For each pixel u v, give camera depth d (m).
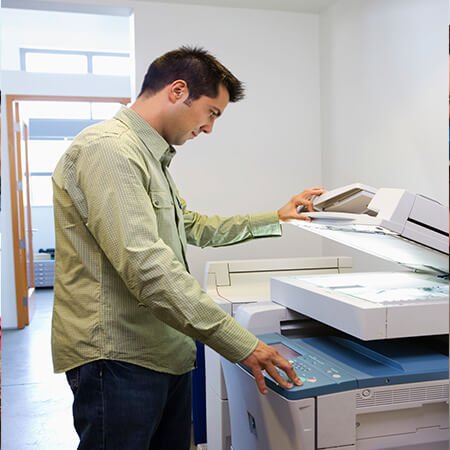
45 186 7.84
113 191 0.95
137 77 2.49
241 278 2.14
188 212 1.50
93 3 2.44
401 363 1.06
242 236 1.47
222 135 2.61
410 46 1.94
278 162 2.68
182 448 1.25
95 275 1.03
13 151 4.38
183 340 1.15
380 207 1.05
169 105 1.08
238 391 1.23
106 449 1.02
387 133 2.11
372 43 2.20
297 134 2.70
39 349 3.76
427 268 1.38
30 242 5.20
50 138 7.75
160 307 0.93
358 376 0.99
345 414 0.96
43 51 6.77
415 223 1.02
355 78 2.35
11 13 5.41
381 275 1.47
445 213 1.03
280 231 1.47
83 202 1.01
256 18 2.62
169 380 1.13
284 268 2.18
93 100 4.75
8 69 6.34
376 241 1.20
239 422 1.28
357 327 1.01
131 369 1.04
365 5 2.24
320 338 1.32
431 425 1.04
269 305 1.41
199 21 2.55
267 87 2.65
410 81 1.95
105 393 1.02
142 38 2.49
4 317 4.44
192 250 2.58
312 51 2.70
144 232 0.94
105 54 6.92
